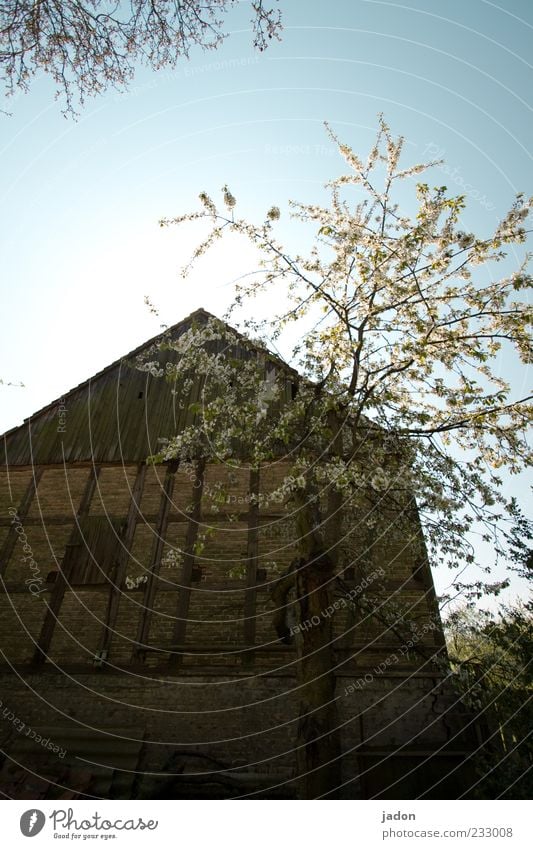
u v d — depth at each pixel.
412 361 5.92
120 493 9.07
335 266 5.91
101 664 7.20
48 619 7.73
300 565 5.59
